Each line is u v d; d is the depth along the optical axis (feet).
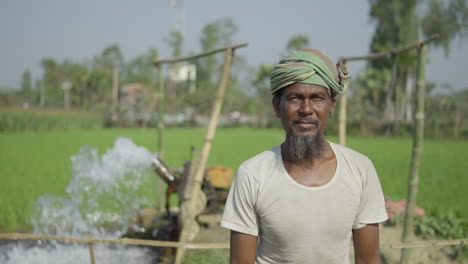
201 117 169.99
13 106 125.08
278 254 4.54
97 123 142.20
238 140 77.05
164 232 17.35
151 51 214.90
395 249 14.42
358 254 4.75
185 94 160.66
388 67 86.58
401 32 84.33
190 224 13.24
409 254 12.01
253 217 4.61
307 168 4.54
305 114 4.49
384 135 88.17
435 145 69.92
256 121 148.66
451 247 14.39
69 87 199.62
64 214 19.84
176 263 13.16
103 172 23.81
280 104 4.71
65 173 32.42
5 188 26.11
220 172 18.45
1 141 72.79
